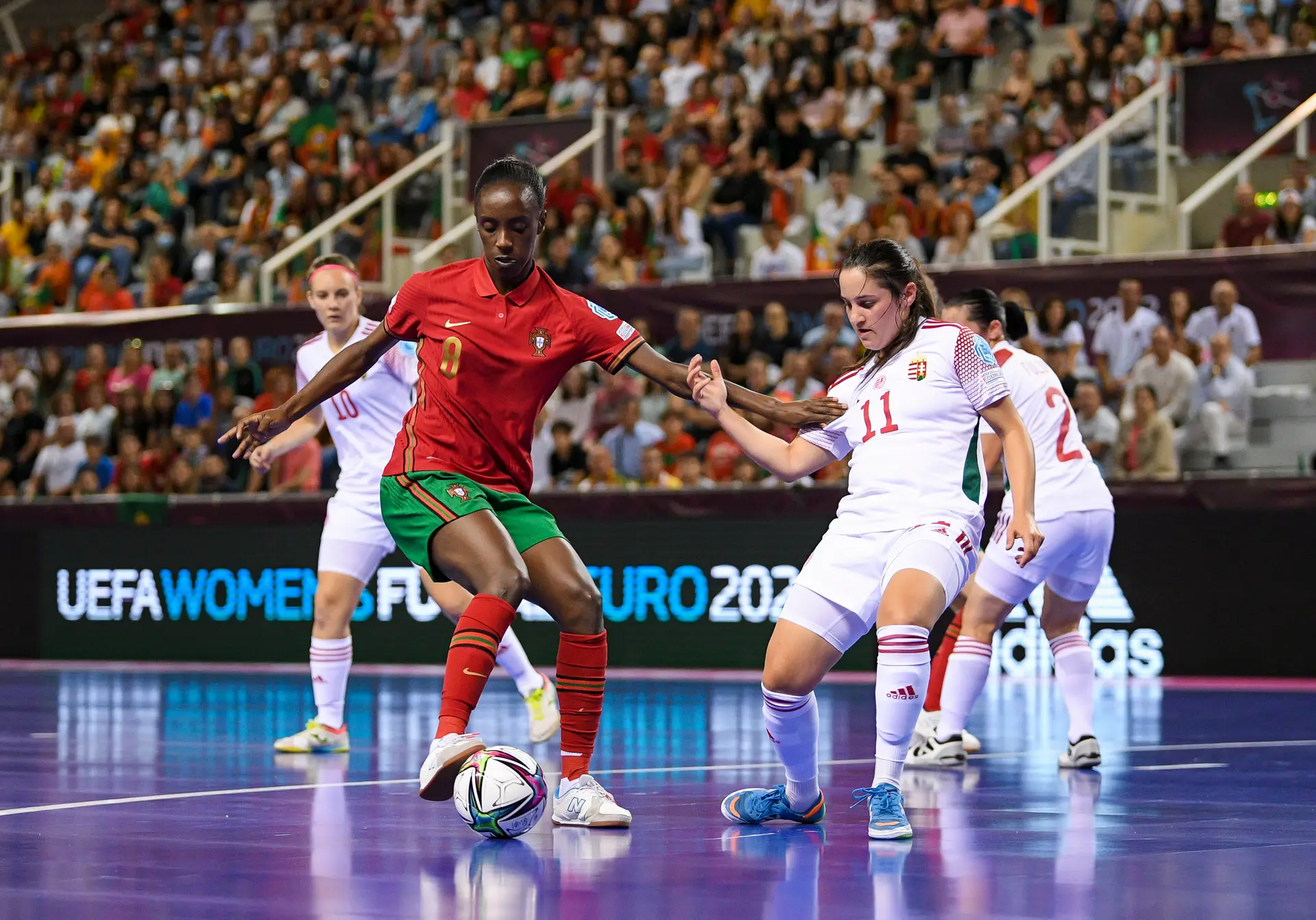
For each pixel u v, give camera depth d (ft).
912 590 51.08
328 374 56.24
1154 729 92.07
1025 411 75.00
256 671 148.66
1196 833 52.21
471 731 90.94
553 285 55.16
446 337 54.29
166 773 71.36
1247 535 131.85
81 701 113.91
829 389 56.75
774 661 52.54
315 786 66.03
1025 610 136.56
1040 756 78.33
